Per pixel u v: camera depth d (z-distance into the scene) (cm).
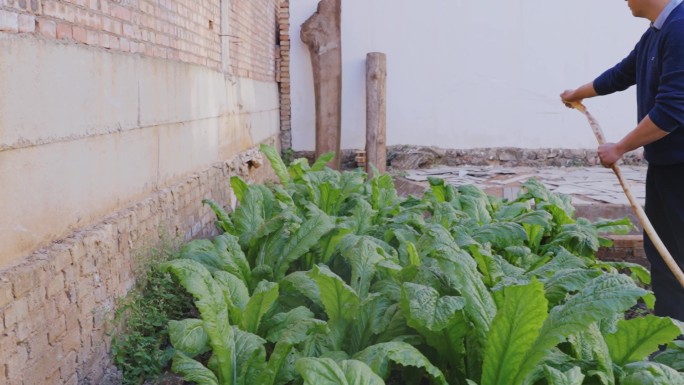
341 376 229
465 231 423
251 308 340
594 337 283
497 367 281
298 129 1236
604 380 268
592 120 424
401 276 348
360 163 1186
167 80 501
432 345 305
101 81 367
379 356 269
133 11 427
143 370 354
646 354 293
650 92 392
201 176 598
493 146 1230
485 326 293
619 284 268
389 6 1197
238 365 300
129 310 385
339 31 1195
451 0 1195
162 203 468
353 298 320
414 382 327
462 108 1220
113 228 368
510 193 909
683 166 382
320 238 441
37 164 293
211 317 289
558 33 1199
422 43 1208
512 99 1217
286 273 455
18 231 277
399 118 1224
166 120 498
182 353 297
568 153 1220
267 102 1079
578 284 313
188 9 577
